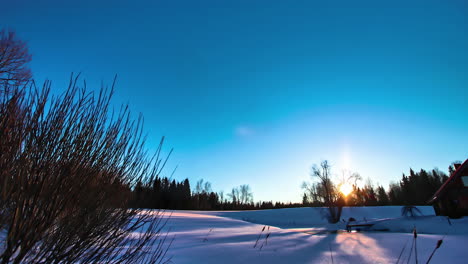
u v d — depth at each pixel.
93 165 2.19
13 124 1.84
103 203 2.22
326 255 6.50
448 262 6.15
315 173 37.81
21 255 1.60
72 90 2.17
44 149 1.87
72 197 1.93
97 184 2.19
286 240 8.94
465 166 21.02
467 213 20.27
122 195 2.53
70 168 1.94
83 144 2.10
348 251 7.14
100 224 2.18
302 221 40.94
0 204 1.63
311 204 49.38
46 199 1.75
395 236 10.66
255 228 15.32
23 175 1.71
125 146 2.61
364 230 20.66
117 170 2.45
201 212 45.22
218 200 83.12
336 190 37.25
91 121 2.23
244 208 83.62
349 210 44.34
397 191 71.88
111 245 2.29
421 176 66.69
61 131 1.99
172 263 4.91
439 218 20.78
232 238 9.23
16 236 1.59
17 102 1.90
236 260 5.66
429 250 7.47
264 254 6.33
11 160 1.74
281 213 46.56
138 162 2.82
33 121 1.89
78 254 1.99
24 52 5.14
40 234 1.68
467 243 8.31
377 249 7.55
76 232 1.94
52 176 1.84
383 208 45.41
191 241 8.06
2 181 1.67
